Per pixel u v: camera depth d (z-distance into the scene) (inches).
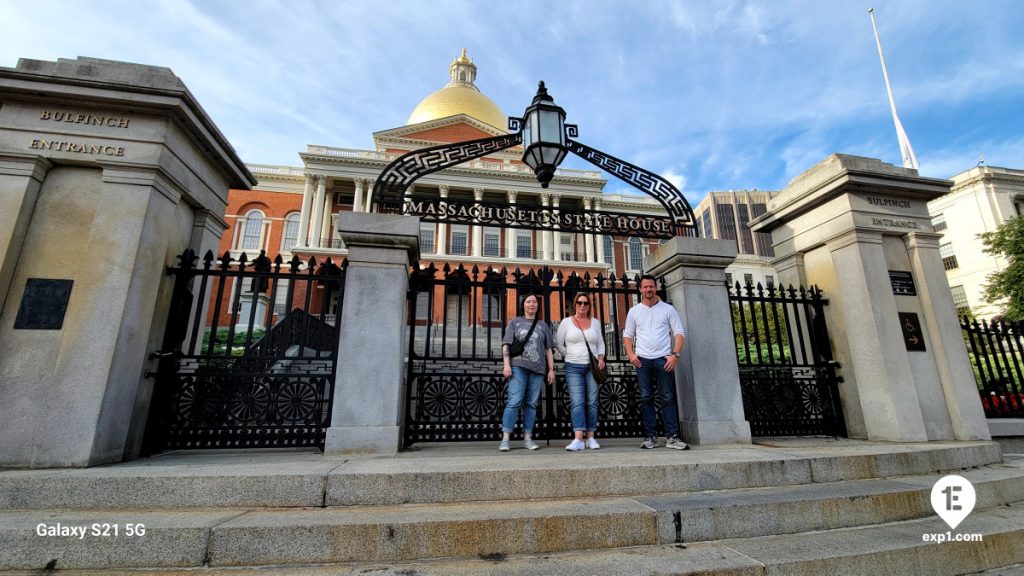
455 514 108.0
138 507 113.5
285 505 115.9
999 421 239.3
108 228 156.4
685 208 234.4
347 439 164.4
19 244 152.0
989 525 125.6
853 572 100.9
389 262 184.4
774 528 116.6
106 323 149.1
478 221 209.5
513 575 89.8
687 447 181.8
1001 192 1222.3
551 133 216.7
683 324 211.2
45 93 158.4
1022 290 721.6
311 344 268.4
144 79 170.1
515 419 183.2
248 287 916.0
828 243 238.4
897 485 140.6
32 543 93.1
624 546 106.3
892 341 212.5
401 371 176.7
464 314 737.6
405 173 210.4
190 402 173.0
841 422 225.1
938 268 231.0
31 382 143.7
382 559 97.7
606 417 214.8
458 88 1872.5
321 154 1355.8
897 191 232.1
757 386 223.0
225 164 207.5
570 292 214.8
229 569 93.4
